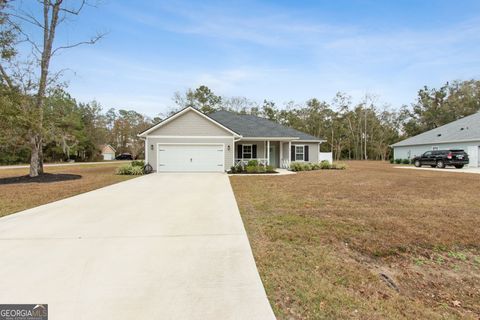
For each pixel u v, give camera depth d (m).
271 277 3.20
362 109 47.75
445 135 26.62
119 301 2.61
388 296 2.97
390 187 10.37
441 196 8.41
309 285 3.05
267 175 15.35
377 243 4.42
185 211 6.32
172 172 16.95
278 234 4.71
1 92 11.69
